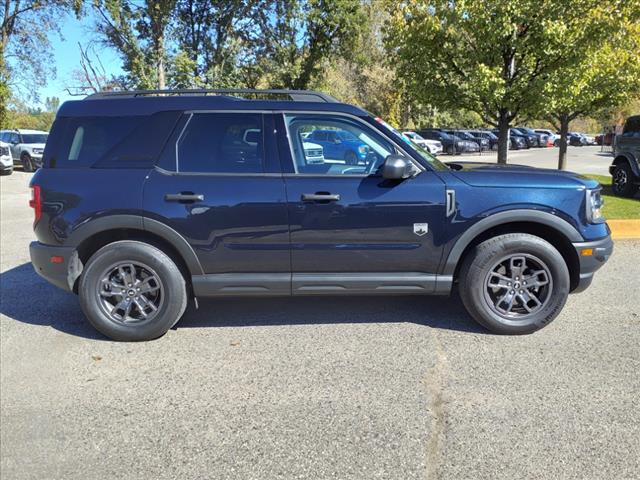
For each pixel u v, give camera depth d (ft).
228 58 73.82
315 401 10.59
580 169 67.41
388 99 124.16
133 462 8.76
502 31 23.97
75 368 12.16
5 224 30.81
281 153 13.26
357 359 12.46
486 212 13.09
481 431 9.46
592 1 23.63
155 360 12.56
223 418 10.03
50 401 10.72
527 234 13.47
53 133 13.58
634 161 34.60
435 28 25.38
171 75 64.44
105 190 13.05
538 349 12.85
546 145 135.64
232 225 13.00
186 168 13.23
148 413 10.25
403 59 28.17
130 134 13.38
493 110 28.84
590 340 13.32
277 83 80.23
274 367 12.11
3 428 9.77
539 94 25.70
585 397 10.54
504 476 8.25
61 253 13.21
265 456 8.87
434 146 99.25
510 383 11.17
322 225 13.03
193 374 11.82
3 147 65.67
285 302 16.58
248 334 14.06
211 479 8.31
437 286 13.55
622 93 34.88
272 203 12.95
